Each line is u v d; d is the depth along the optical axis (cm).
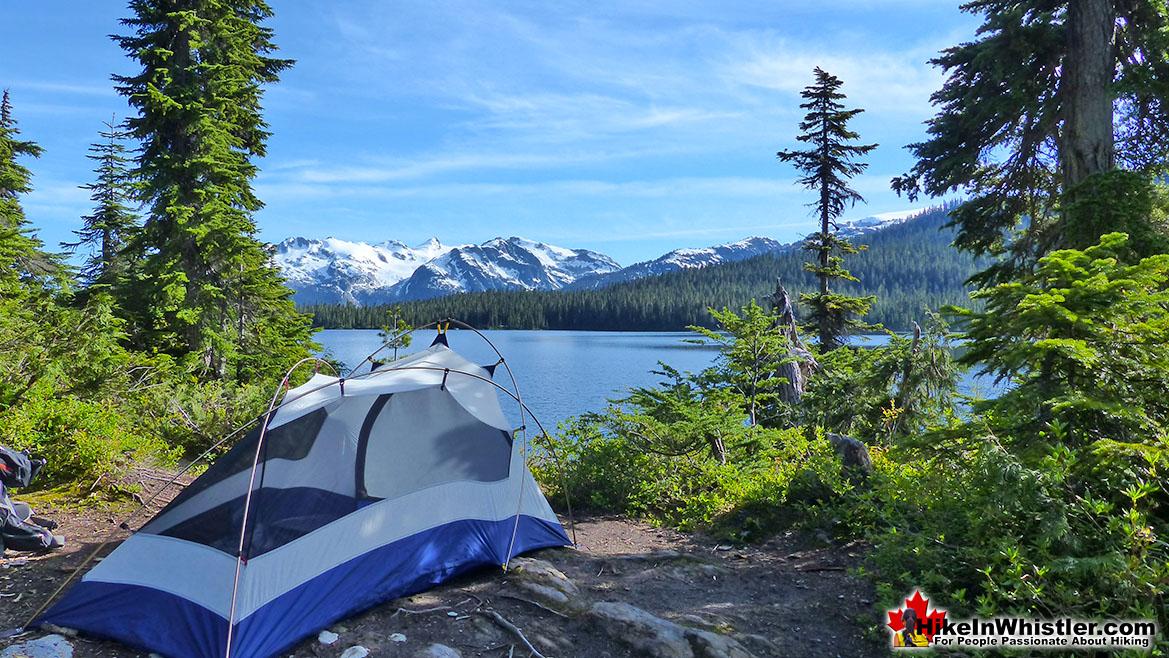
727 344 1130
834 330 2028
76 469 730
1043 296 416
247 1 1769
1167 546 344
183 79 1619
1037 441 418
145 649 372
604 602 435
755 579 510
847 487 632
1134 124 1045
